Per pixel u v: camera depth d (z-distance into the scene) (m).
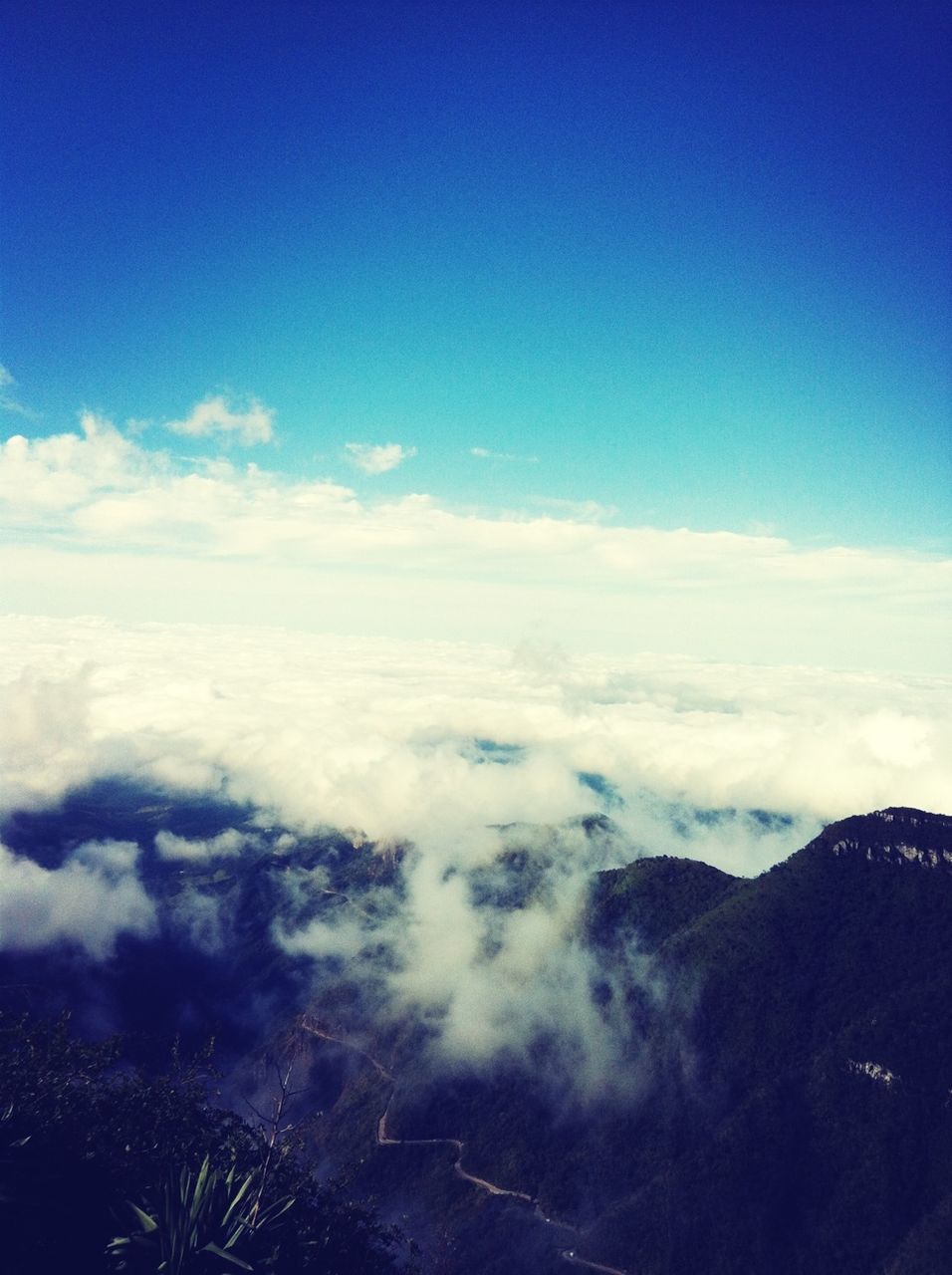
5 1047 33.22
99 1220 27.25
